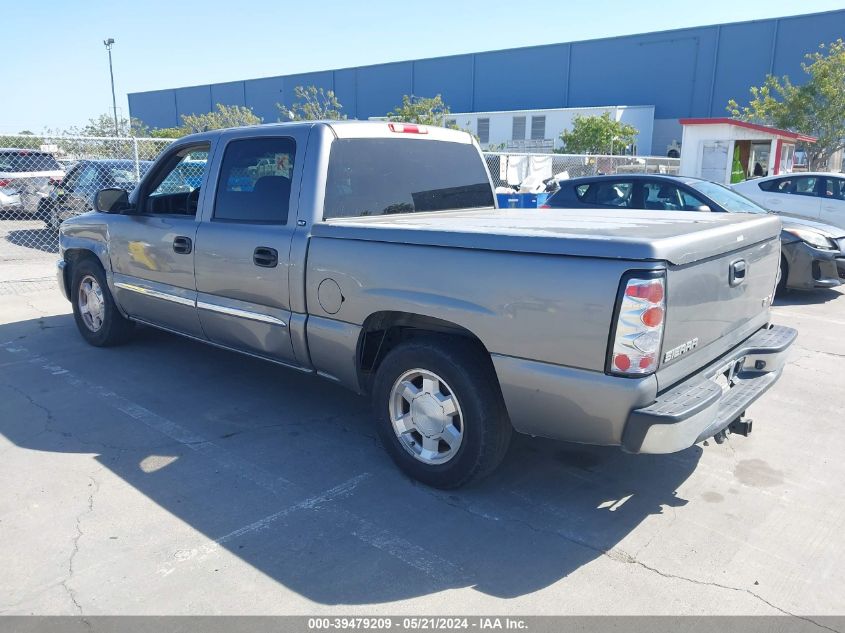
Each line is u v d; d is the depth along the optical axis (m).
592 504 3.60
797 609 2.77
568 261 2.95
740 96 38.06
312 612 2.72
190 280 4.86
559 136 35.09
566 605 2.78
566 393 3.03
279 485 3.76
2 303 8.30
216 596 2.81
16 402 4.95
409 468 3.79
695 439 2.98
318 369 4.20
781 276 8.84
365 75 52.00
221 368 5.79
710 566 3.06
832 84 22.81
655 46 40.47
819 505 3.61
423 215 4.59
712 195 8.09
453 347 3.48
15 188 15.91
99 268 5.97
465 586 2.89
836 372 5.82
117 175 12.80
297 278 4.04
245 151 4.48
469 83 48.25
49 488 3.69
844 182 10.73
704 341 3.29
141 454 4.12
